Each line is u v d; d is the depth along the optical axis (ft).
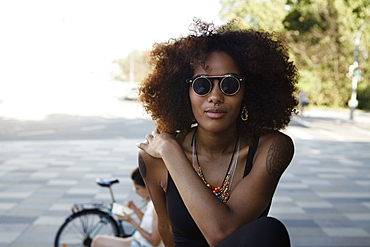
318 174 24.47
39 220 15.44
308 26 84.43
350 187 21.15
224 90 3.90
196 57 3.98
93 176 23.18
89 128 49.03
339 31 81.61
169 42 4.61
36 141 38.32
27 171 24.47
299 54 86.02
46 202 17.88
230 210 3.69
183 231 4.13
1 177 22.76
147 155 4.38
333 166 27.12
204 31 4.22
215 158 4.36
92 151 32.37
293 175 24.07
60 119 59.06
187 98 4.43
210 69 3.96
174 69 4.35
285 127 4.73
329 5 80.12
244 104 4.43
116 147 34.60
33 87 105.19
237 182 4.25
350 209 17.11
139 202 17.95
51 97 102.68
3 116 62.39
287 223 15.24
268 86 4.46
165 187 4.42
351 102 64.39
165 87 4.57
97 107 82.58
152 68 4.76
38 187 20.56
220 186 4.27
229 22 4.57
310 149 34.65
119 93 101.96
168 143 4.10
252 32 4.45
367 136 44.42
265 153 4.06
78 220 11.80
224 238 3.53
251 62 4.14
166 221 4.86
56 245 11.65
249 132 4.38
